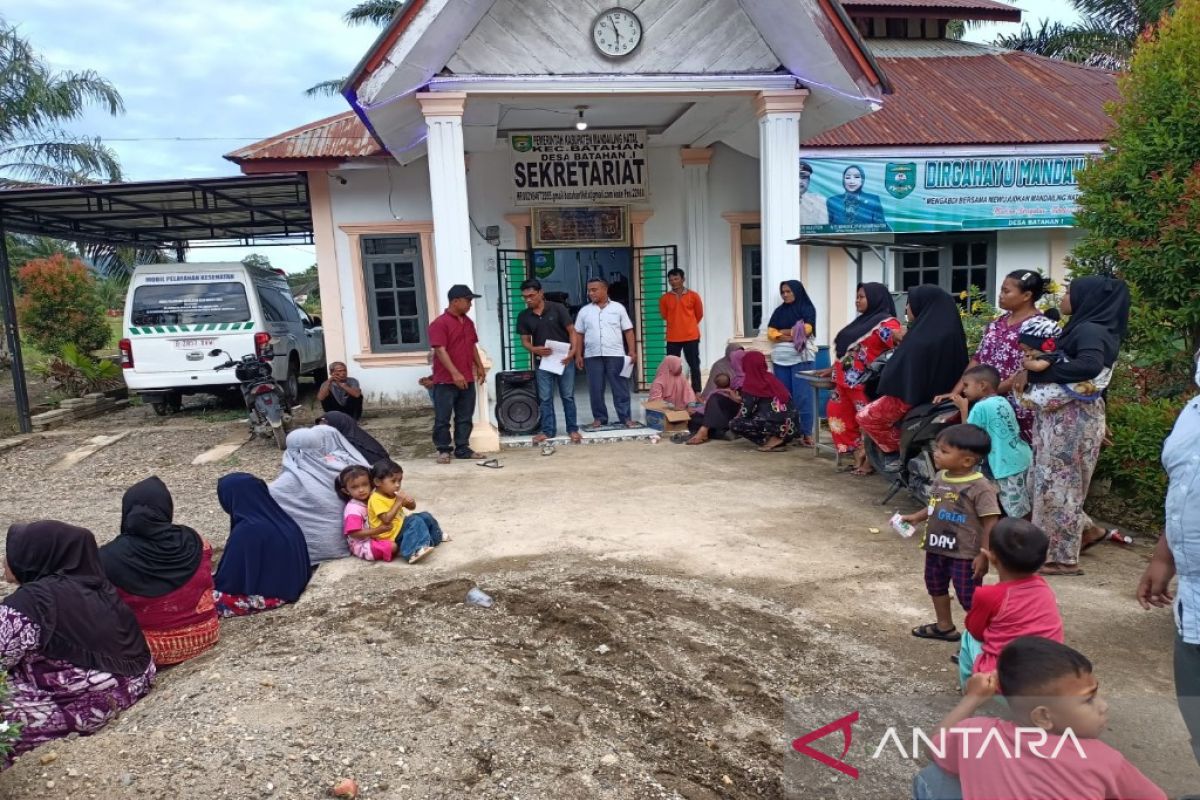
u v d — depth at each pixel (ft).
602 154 34.55
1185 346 19.70
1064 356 14.83
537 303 29.09
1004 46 67.51
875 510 19.88
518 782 9.37
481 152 37.06
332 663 12.34
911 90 44.73
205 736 10.38
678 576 15.65
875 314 22.95
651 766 9.73
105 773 9.69
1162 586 8.76
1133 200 19.56
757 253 39.78
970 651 10.08
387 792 9.18
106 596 11.84
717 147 38.65
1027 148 38.91
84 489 26.20
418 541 16.83
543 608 14.19
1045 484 15.47
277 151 35.47
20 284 70.28
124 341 37.40
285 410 39.19
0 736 9.38
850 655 12.27
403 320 38.93
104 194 34.55
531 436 29.71
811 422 28.63
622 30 27.12
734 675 11.78
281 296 44.78
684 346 34.40
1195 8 19.45
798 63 27.53
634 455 26.84
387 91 25.94
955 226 39.14
